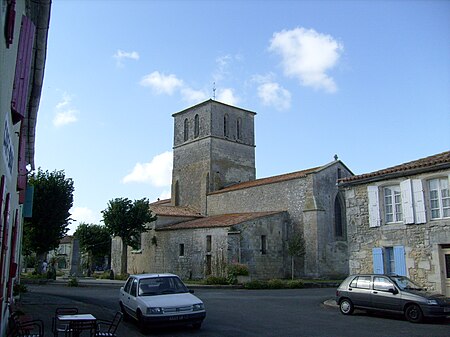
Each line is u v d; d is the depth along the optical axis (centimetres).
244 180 4716
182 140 4894
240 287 2819
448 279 1562
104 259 6078
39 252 3397
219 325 1312
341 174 3738
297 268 3534
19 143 1045
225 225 3275
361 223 1870
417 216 1662
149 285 1317
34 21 881
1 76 510
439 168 1603
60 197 3334
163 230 3888
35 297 1941
